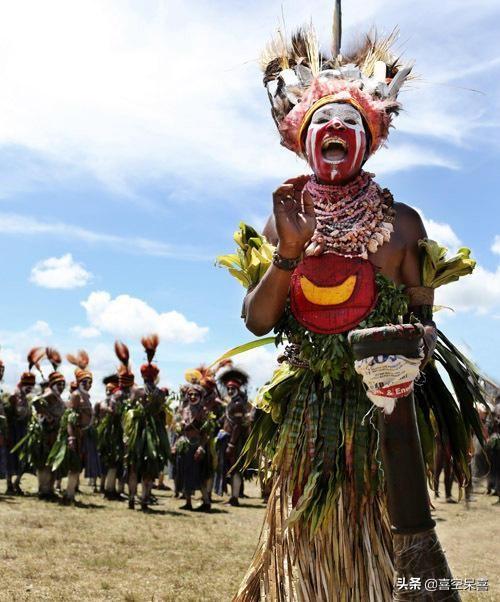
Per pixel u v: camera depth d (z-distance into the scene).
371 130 3.13
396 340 2.26
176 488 13.87
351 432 3.00
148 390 11.28
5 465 13.25
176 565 6.89
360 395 3.05
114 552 7.42
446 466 3.20
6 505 11.02
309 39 3.43
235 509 12.43
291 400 3.18
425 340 2.87
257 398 3.28
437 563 2.39
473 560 6.94
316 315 3.04
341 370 3.05
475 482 3.19
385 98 3.24
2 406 13.13
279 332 3.22
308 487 3.00
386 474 2.40
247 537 8.84
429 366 3.15
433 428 3.18
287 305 3.14
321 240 3.05
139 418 11.31
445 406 3.17
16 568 6.51
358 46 3.49
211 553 7.61
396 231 3.10
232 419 13.14
